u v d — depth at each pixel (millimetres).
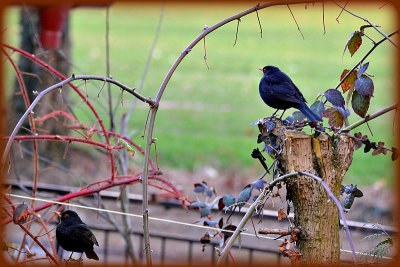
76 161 11852
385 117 16766
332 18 37156
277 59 25719
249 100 18984
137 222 9422
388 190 10773
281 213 3971
